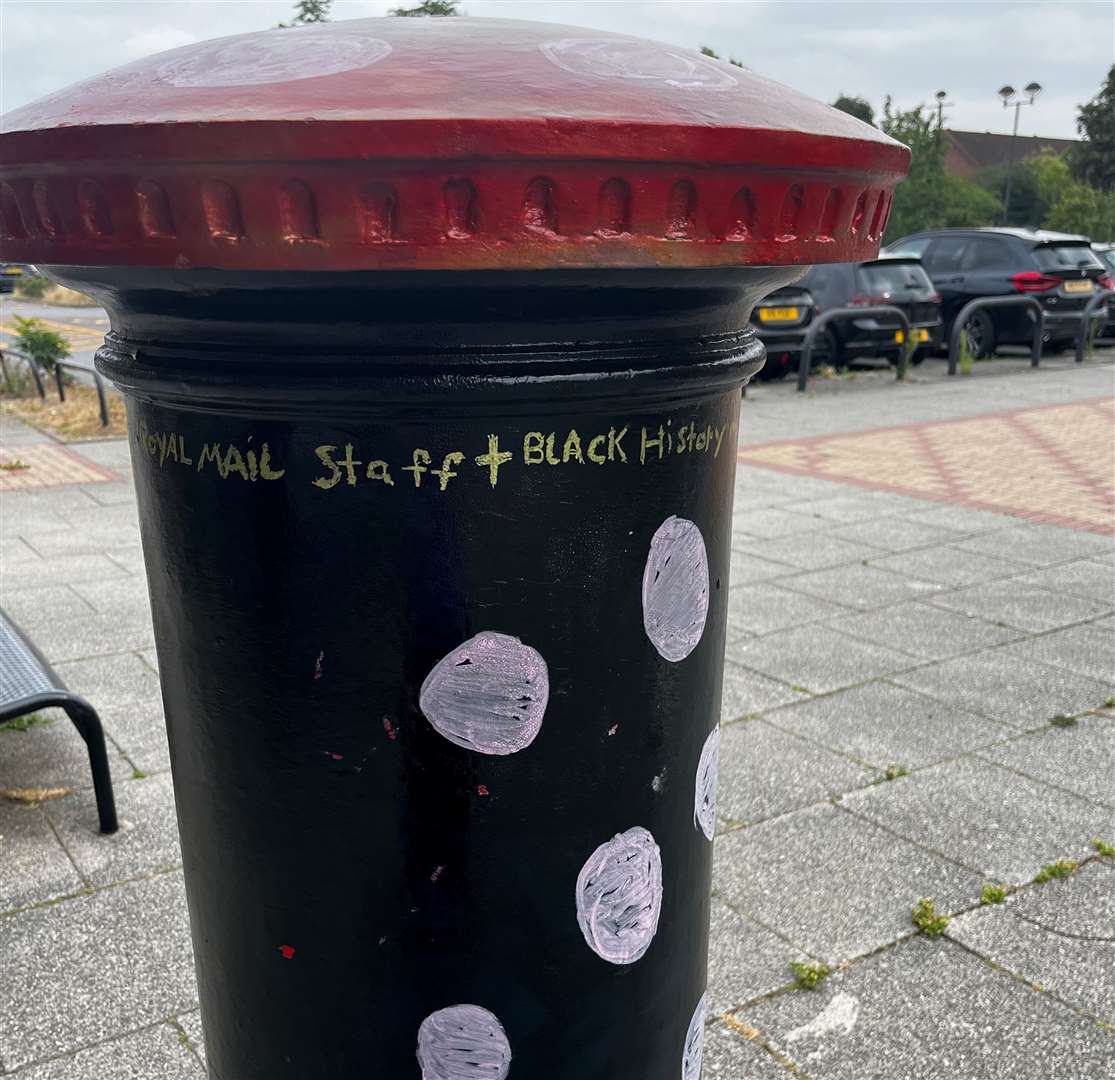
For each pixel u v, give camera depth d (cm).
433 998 122
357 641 109
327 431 103
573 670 114
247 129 79
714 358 112
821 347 1279
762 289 115
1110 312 1521
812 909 271
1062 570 559
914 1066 219
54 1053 221
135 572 542
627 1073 135
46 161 87
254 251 83
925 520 659
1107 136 5431
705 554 124
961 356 1321
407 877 117
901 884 281
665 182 85
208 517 112
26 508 677
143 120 82
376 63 91
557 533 108
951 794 328
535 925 121
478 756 114
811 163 92
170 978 244
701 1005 149
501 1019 124
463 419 102
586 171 82
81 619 473
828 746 360
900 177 110
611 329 101
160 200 84
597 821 121
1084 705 393
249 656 114
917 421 1005
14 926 262
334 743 113
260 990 127
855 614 492
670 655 122
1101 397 1122
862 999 238
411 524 105
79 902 271
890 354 1343
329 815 116
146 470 118
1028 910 270
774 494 729
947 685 411
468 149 79
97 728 294
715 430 121
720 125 85
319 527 106
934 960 252
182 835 134
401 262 82
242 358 100
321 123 78
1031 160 5791
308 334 97
